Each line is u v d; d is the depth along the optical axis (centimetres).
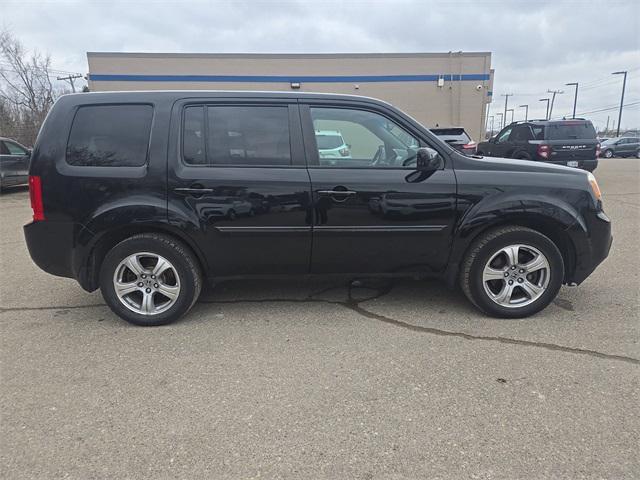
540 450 229
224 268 379
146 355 329
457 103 2209
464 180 368
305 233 367
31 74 3400
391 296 438
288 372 304
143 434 245
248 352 332
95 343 349
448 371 303
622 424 247
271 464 223
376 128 375
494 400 270
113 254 363
